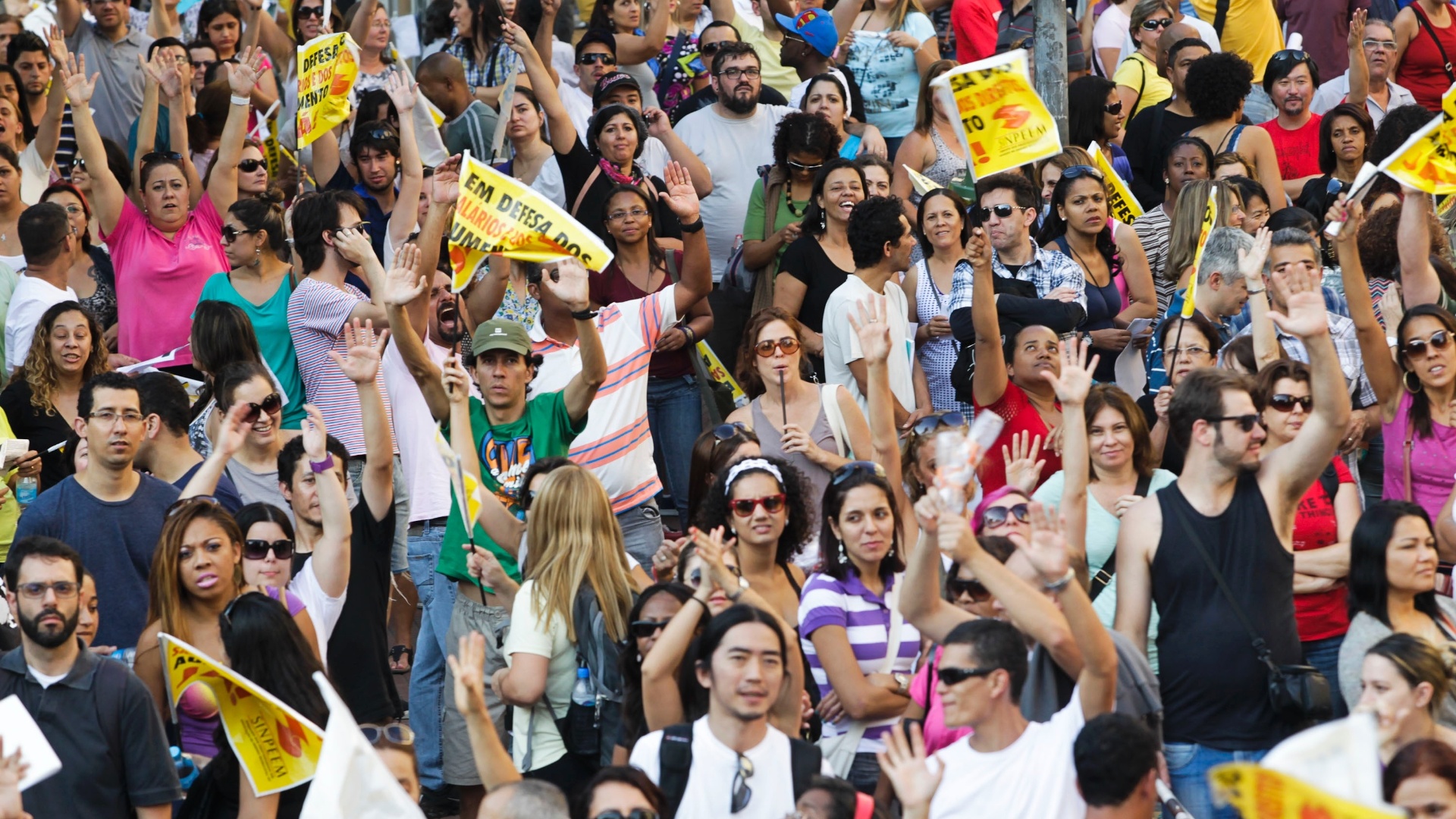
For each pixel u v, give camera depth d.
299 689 22.41
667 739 20.33
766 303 38.41
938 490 20.34
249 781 21.81
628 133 39.06
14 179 38.78
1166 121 42.31
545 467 25.72
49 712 22.20
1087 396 26.05
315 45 37.69
